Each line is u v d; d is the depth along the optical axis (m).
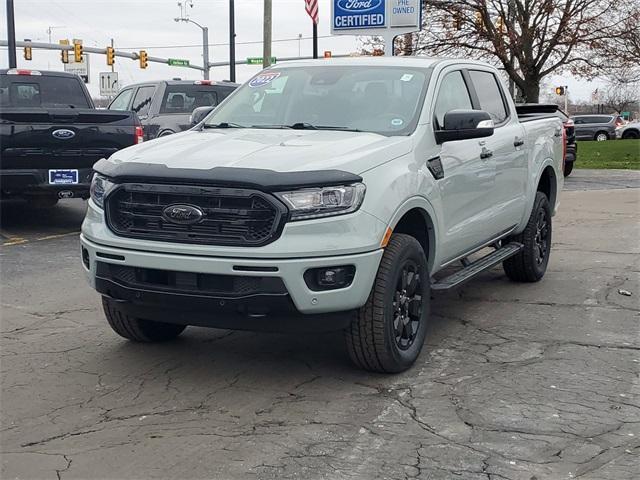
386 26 17.88
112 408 4.61
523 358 5.52
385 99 5.81
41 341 5.94
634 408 4.60
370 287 4.70
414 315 5.28
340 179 4.55
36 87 11.98
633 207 13.77
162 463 3.89
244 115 6.16
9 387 4.96
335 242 4.49
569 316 6.65
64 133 9.98
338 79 6.14
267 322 4.57
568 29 26.94
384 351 4.89
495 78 7.38
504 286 7.82
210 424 4.36
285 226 4.42
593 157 28.44
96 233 4.88
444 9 27.08
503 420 4.41
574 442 4.13
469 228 6.14
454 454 3.98
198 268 4.50
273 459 3.93
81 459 3.95
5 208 13.45
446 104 6.07
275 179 4.44
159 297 4.64
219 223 4.53
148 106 15.23
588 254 9.48
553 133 8.38
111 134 10.35
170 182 4.60
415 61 6.28
